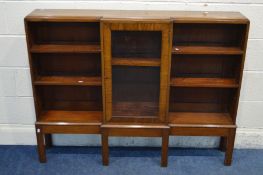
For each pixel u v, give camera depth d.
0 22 2.31
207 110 2.43
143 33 2.07
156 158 2.49
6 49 2.38
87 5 2.29
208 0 2.26
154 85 2.20
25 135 2.61
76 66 2.30
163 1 2.27
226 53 2.08
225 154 2.40
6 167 2.37
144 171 2.34
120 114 2.25
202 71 2.31
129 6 2.28
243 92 2.48
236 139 2.60
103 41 2.02
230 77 2.29
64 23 2.18
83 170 2.35
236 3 2.25
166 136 2.27
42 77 2.27
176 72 2.31
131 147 2.61
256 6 2.25
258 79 2.44
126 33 2.07
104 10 2.24
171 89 2.38
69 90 2.39
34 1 2.27
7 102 2.54
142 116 2.24
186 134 2.29
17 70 2.44
